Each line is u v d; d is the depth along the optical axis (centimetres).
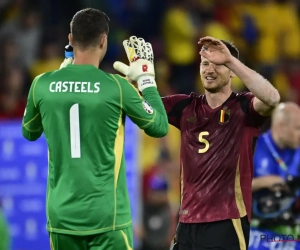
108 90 1911
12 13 5222
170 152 4297
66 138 1906
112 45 5225
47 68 5031
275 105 2028
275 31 5778
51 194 1931
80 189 1894
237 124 2119
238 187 2108
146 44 2075
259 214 2706
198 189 2123
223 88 2145
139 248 3716
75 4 5303
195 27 5447
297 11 5956
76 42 1944
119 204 1925
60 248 1942
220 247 2095
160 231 3744
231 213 2097
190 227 2136
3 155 3675
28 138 2025
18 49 5084
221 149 2114
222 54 1983
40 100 1936
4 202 3669
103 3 5359
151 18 5462
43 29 5216
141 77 2034
